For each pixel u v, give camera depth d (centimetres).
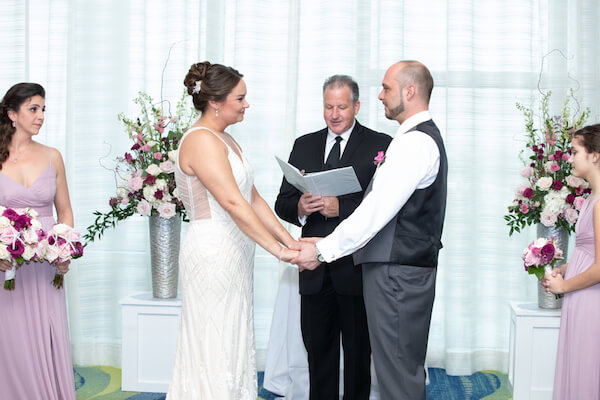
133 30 410
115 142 410
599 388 265
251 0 401
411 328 245
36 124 294
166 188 335
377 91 396
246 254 248
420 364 249
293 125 401
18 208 288
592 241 272
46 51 418
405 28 398
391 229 246
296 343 338
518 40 393
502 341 401
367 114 395
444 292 394
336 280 293
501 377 389
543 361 327
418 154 239
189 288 241
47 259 279
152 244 348
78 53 409
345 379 304
